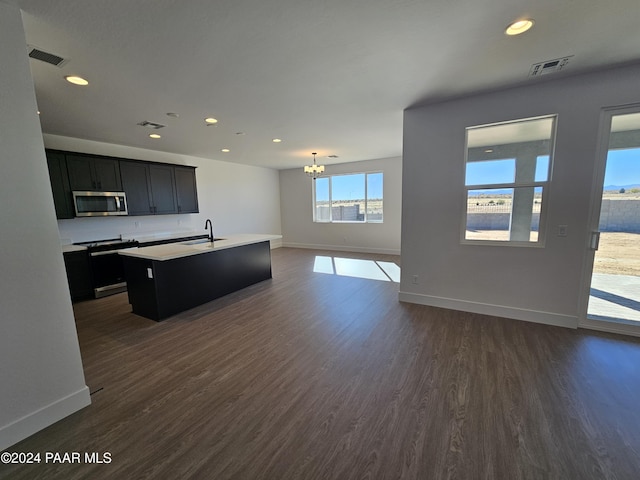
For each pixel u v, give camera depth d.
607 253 2.73
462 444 1.54
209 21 1.70
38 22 1.65
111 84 2.50
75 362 1.84
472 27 1.81
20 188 1.58
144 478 1.38
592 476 1.34
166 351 2.61
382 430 1.65
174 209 5.63
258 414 1.80
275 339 2.83
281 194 8.95
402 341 2.73
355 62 2.25
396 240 7.35
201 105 3.08
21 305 1.61
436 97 3.06
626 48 2.12
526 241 3.04
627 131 2.55
